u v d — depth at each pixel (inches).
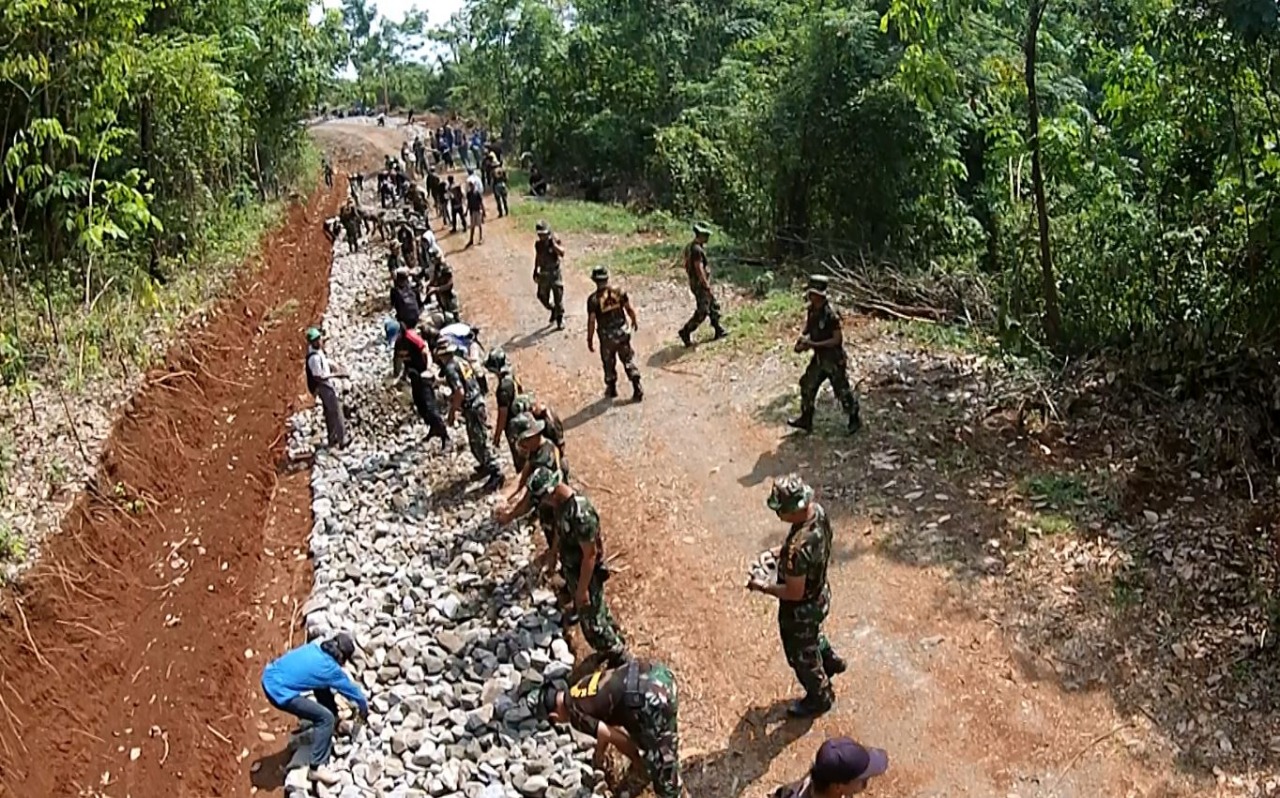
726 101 1001.5
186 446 556.1
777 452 444.5
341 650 331.0
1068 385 422.9
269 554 467.8
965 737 275.7
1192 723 269.1
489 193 1354.6
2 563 380.5
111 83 575.2
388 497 490.6
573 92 1387.8
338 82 2054.6
